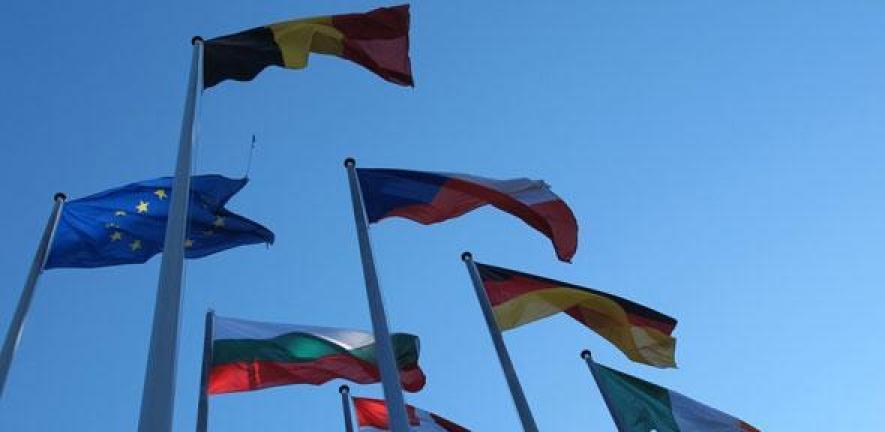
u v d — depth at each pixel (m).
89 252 14.27
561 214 15.76
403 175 15.36
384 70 15.20
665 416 18.94
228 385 15.13
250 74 14.30
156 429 7.45
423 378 16.00
